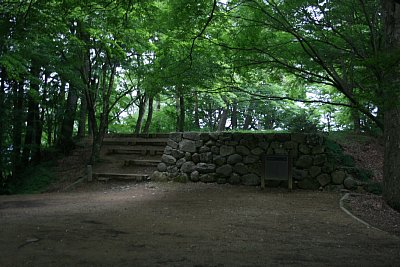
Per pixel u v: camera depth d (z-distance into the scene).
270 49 7.95
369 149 11.06
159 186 10.32
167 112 19.61
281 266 3.59
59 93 14.88
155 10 7.26
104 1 6.55
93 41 11.75
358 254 4.11
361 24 7.81
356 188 8.94
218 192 9.12
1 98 13.62
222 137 10.63
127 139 15.27
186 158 10.99
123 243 4.37
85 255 3.84
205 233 4.99
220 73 8.28
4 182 14.30
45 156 15.45
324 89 14.99
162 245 4.30
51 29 7.21
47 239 4.52
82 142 16.06
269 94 16.02
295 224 5.71
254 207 7.15
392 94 4.02
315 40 7.69
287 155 9.23
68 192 10.54
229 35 7.87
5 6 6.15
